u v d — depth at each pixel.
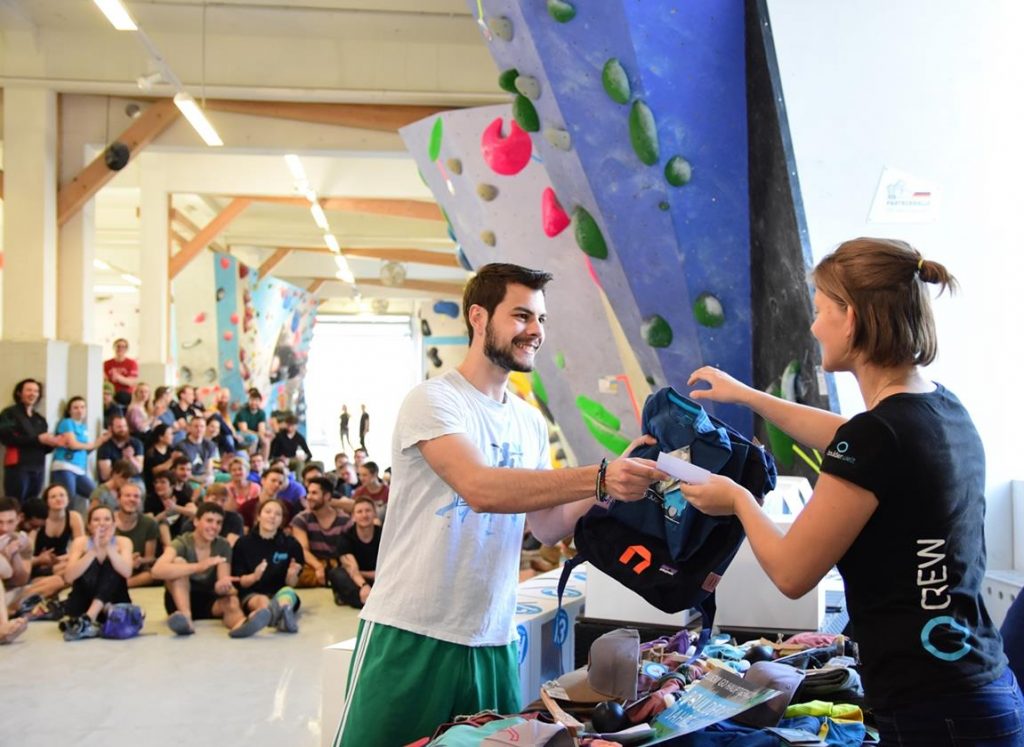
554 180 4.79
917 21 3.76
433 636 2.03
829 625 3.01
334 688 2.79
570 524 2.25
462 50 9.32
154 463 9.88
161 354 12.89
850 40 3.78
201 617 6.30
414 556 2.06
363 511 6.98
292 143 9.91
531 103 4.49
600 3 4.01
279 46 9.29
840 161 3.79
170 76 8.15
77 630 5.73
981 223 3.74
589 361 6.10
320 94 9.32
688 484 1.76
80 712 4.34
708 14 4.01
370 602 2.11
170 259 13.37
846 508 1.47
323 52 9.29
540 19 4.12
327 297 23.64
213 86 9.25
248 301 18.64
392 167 13.13
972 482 1.52
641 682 2.19
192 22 8.95
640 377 5.83
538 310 2.11
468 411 2.07
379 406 27.19
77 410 9.10
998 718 1.46
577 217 4.81
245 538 6.48
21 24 9.05
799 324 3.97
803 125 3.79
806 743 1.81
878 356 1.55
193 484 9.41
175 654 5.41
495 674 2.11
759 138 4.05
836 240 3.80
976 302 3.73
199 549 6.24
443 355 24.61
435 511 2.05
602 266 4.90
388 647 2.04
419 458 2.06
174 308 17.50
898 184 3.76
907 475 1.46
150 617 6.36
